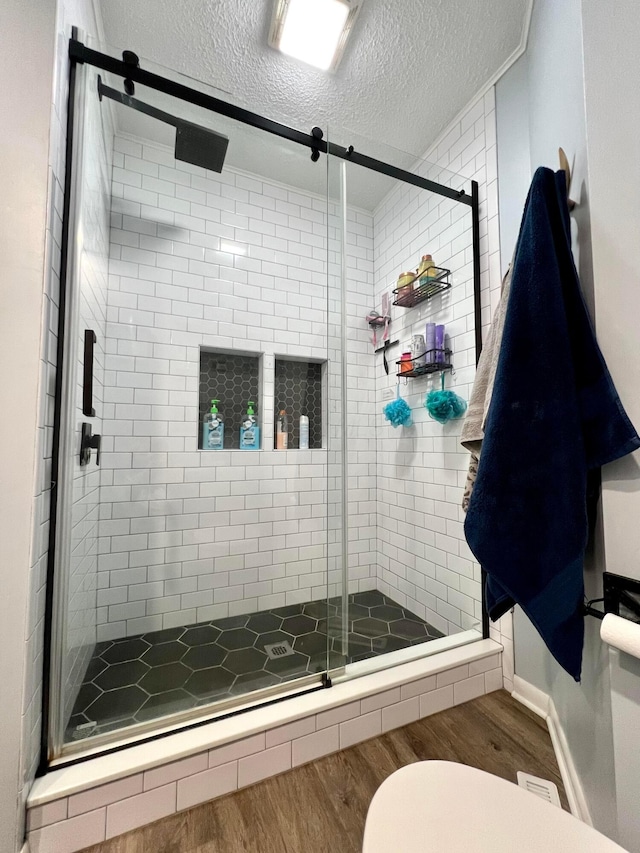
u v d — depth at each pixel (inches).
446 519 70.8
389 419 83.3
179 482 75.5
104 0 50.5
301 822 36.7
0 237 32.5
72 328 41.4
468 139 66.9
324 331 90.9
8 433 32.3
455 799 23.2
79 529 49.3
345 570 57.2
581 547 28.6
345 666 52.6
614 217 27.3
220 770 39.5
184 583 75.0
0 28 32.8
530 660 52.5
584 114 30.2
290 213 87.5
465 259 67.1
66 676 41.4
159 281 74.7
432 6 50.9
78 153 42.6
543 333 30.8
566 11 35.2
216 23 53.4
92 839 34.5
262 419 84.7
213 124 60.4
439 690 52.0
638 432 26.1
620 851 20.1
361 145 65.3
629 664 25.6
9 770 31.0
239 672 56.2
